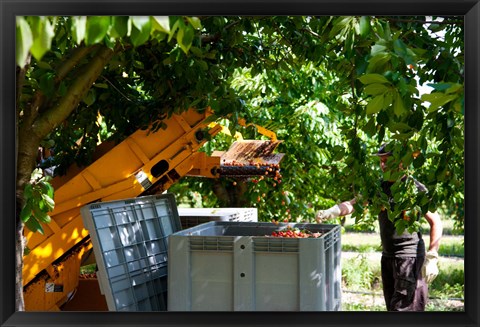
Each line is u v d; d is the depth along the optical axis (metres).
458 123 3.98
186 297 3.66
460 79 3.59
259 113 7.84
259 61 5.54
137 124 4.98
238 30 4.70
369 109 2.53
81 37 1.72
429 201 4.07
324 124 7.66
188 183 9.52
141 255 4.23
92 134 5.09
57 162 4.97
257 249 3.60
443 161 3.70
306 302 3.51
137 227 4.23
